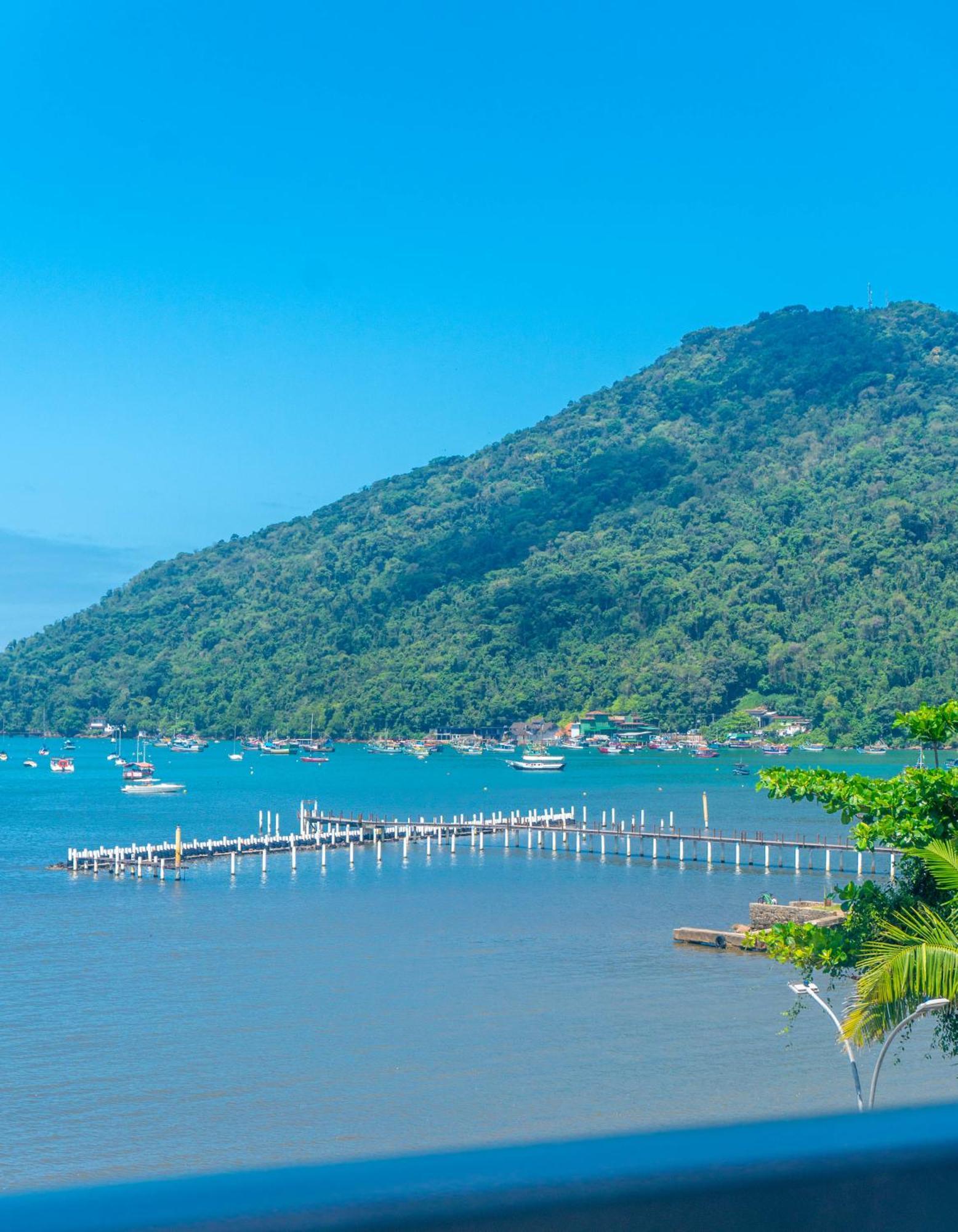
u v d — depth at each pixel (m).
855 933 30.81
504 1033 60.91
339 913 95.44
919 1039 59.25
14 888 109.12
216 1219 5.96
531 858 129.12
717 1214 6.13
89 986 71.44
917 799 28.94
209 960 78.12
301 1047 58.91
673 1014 64.06
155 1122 48.88
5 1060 57.03
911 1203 6.30
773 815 176.62
